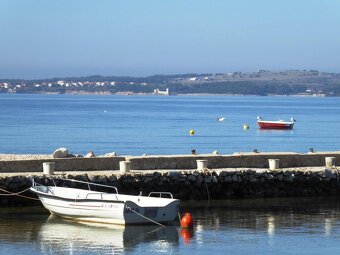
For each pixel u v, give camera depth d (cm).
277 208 5441
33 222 4822
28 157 6362
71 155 6319
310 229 4672
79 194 4972
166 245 4244
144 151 11444
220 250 4128
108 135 14475
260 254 4031
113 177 5509
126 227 4684
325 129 17100
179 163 5997
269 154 6228
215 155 6144
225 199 5819
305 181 6000
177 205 4781
